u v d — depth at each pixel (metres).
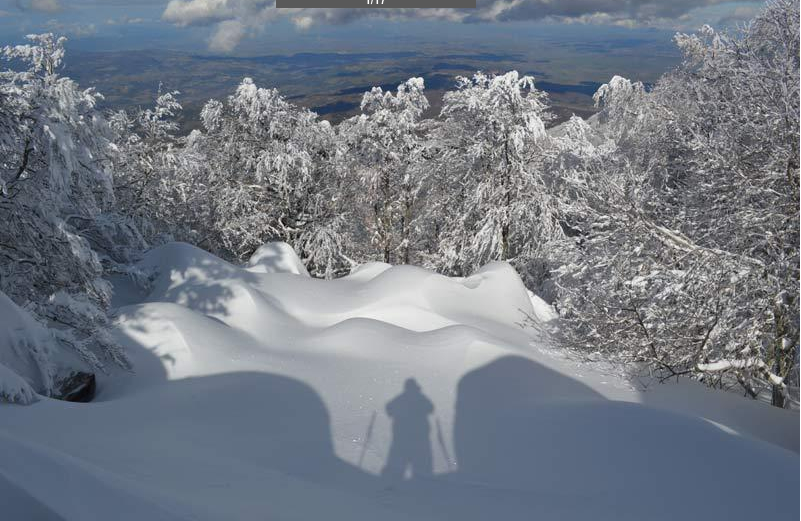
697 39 13.58
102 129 12.26
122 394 7.71
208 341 8.81
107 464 4.54
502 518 4.55
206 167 20.77
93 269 9.01
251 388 7.47
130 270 11.66
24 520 2.99
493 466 5.66
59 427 5.62
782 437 7.33
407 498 4.93
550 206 17.56
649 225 10.19
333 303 11.64
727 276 9.20
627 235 10.45
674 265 10.34
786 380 10.12
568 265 11.18
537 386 7.95
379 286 11.97
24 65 12.55
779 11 10.77
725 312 8.94
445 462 5.76
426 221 22.64
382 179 22.66
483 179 18.59
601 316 9.97
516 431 6.32
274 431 6.37
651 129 17.73
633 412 6.23
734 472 5.04
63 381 7.48
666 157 15.11
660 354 9.59
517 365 8.36
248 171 22.11
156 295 11.38
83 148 9.59
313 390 7.47
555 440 5.99
